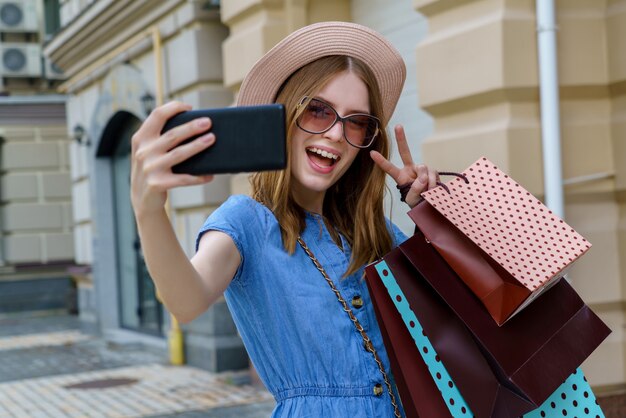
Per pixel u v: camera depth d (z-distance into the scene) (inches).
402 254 67.3
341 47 71.4
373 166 74.9
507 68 154.9
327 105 68.6
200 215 292.4
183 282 55.9
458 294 64.7
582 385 68.7
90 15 365.1
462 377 64.7
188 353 310.5
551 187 152.8
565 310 67.4
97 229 422.9
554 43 153.0
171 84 309.4
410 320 66.7
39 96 592.1
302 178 69.4
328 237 71.0
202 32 287.0
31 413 248.4
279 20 234.1
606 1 157.3
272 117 50.4
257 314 66.5
